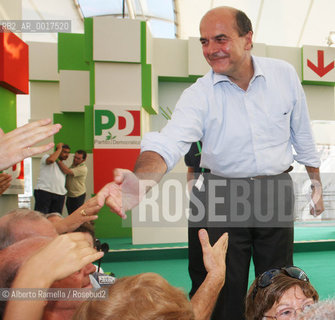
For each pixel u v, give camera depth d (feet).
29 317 1.26
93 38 14.65
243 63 4.02
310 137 4.61
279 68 4.34
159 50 17.89
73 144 18.60
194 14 28.37
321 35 26.99
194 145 6.68
